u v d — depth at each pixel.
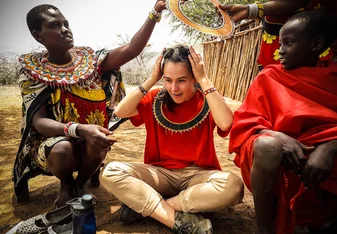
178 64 1.93
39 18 2.13
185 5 2.29
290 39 1.69
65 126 2.10
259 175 1.54
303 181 1.54
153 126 2.23
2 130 4.80
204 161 2.19
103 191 2.66
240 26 7.16
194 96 2.17
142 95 2.15
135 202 1.99
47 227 1.86
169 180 2.23
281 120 1.64
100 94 2.42
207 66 9.75
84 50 2.46
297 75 1.71
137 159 3.48
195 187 2.00
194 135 2.16
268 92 1.75
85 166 2.31
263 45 2.63
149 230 2.04
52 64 2.26
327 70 1.69
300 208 1.81
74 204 1.65
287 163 1.55
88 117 2.36
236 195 1.90
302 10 2.34
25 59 2.22
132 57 2.42
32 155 2.32
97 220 2.17
